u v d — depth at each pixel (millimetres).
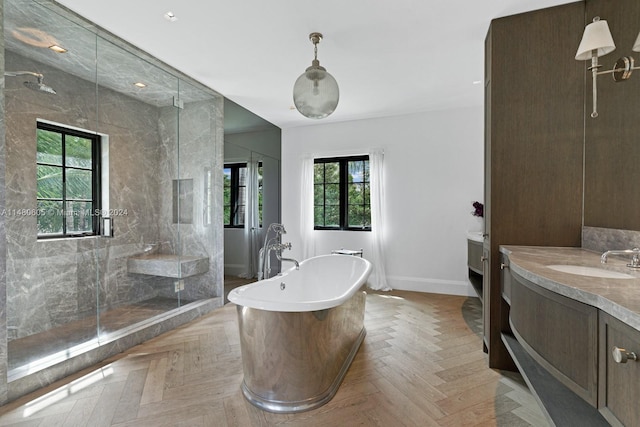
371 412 1911
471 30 2557
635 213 1773
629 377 875
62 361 2320
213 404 1989
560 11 2244
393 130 4949
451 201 4637
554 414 1430
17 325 2320
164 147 3656
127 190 3279
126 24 2473
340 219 5355
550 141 2281
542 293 1344
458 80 3584
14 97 2311
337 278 3846
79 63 2799
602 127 2049
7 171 2287
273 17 2371
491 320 2451
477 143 4488
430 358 2619
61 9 2252
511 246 2316
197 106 3971
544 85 2285
